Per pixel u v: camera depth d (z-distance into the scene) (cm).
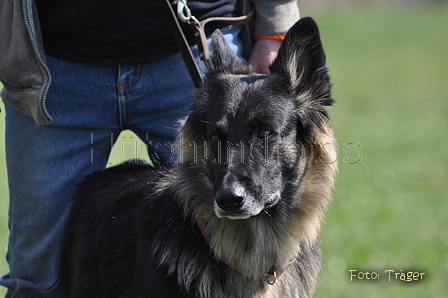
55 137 509
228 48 507
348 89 2650
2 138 1600
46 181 514
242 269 454
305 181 478
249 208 430
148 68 507
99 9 478
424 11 6178
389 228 903
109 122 522
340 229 896
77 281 507
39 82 472
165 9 491
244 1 536
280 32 543
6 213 959
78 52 493
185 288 434
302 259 484
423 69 3131
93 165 544
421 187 1148
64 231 529
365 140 1630
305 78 481
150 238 449
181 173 467
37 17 471
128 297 450
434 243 844
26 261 534
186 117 499
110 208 502
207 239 448
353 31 4972
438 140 1602
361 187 1141
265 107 450
